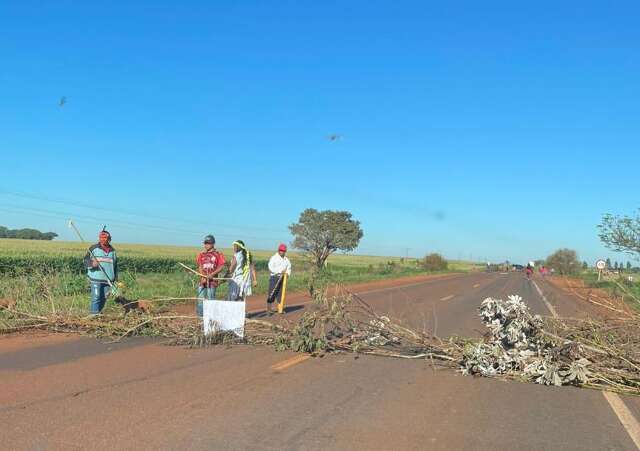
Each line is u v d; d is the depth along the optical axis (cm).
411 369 881
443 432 575
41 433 528
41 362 837
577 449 538
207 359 898
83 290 1870
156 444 509
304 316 999
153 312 1216
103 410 604
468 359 854
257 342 1048
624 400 728
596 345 809
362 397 701
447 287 3550
